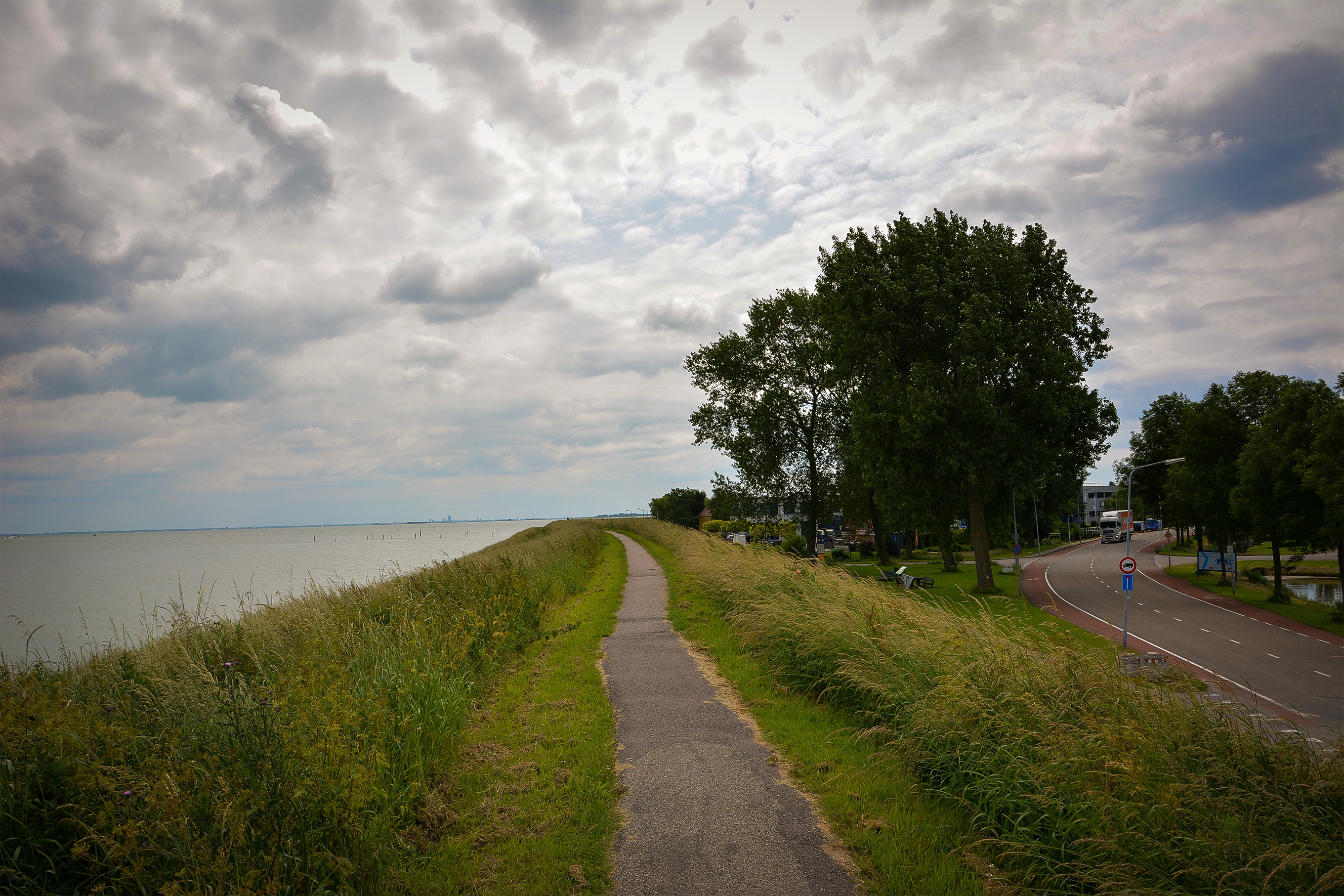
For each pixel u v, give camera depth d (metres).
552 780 5.73
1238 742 4.09
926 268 31.39
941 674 6.32
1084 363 32.53
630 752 6.53
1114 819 3.88
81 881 3.43
